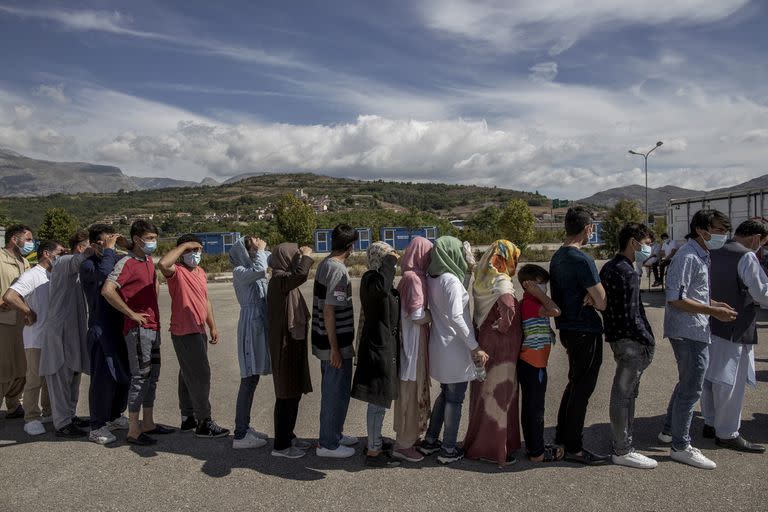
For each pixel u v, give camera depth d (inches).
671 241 575.2
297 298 174.7
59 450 180.9
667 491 143.4
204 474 159.6
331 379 170.1
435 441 176.6
